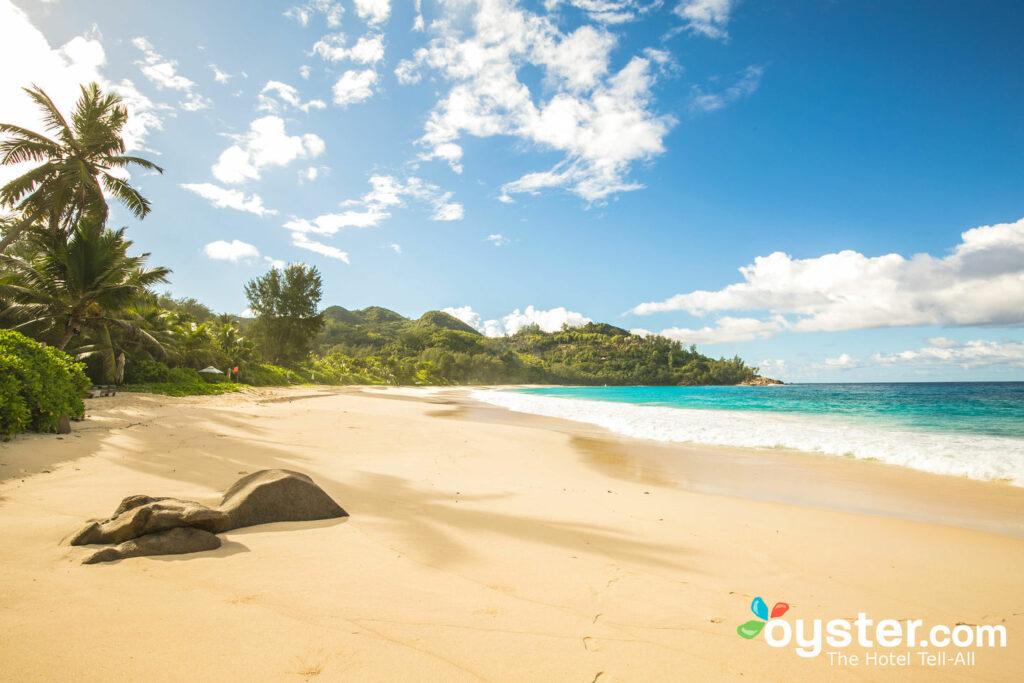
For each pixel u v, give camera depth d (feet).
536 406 100.63
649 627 9.58
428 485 21.62
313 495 15.29
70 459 21.26
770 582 12.38
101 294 67.77
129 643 7.63
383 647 8.09
